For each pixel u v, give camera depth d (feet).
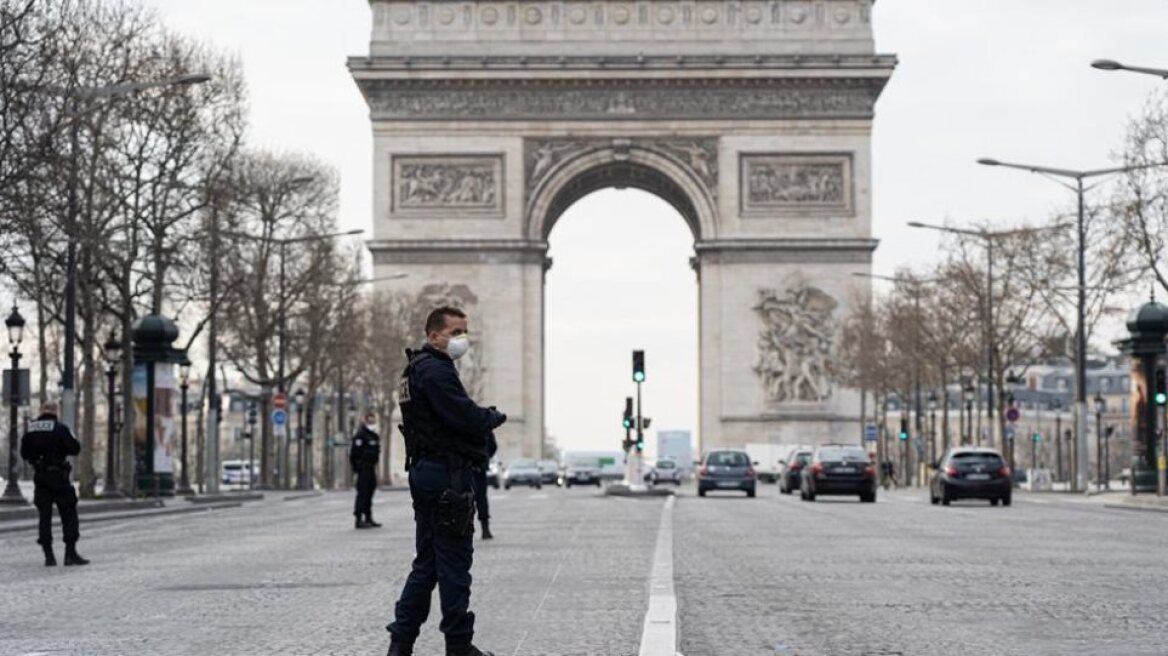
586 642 102.47
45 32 323.78
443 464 87.86
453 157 614.34
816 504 369.30
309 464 592.60
